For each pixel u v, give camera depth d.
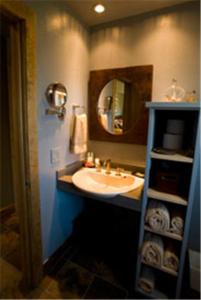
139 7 1.45
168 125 1.22
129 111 1.67
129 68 1.61
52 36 1.32
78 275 1.53
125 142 1.73
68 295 1.37
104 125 1.81
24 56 1.10
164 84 1.51
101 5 1.42
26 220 1.30
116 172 1.68
